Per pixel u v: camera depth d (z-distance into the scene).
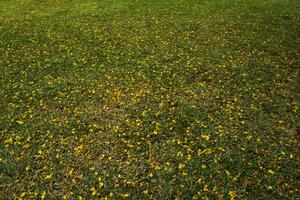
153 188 11.34
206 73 18.09
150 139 13.47
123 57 20.55
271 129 13.80
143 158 12.61
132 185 11.49
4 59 21.03
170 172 11.85
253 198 10.77
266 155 12.43
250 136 13.26
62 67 19.61
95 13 30.00
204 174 11.71
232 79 17.42
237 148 12.80
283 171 11.72
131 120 14.66
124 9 30.86
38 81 18.19
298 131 13.65
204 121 14.36
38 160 12.80
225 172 11.77
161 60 19.83
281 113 14.73
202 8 30.66
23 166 12.52
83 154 12.98
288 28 24.97
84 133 14.09
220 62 19.36
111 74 18.53
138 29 25.44
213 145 13.01
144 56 20.58
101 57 20.70
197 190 11.12
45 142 13.64
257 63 19.14
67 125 14.57
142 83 17.47
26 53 21.83
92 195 11.23
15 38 24.41
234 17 27.84
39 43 23.45
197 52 20.83
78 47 22.47
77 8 31.67
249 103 15.45
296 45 21.55
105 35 24.44
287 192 10.92
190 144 13.09
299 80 17.23
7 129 14.52
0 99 16.72
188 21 26.92
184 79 17.66
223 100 15.64
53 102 16.28
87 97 16.50
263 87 16.72
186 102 15.73
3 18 29.23
